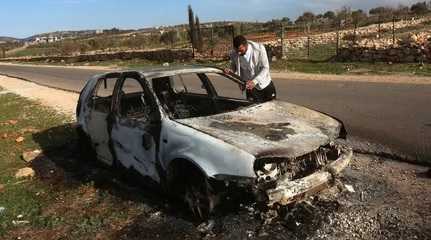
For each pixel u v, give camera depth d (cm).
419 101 1084
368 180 587
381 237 445
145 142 568
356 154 707
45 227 544
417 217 478
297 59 2348
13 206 608
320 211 500
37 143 950
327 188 496
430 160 650
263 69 704
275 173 462
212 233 482
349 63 2038
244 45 697
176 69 648
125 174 644
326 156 510
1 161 836
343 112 1029
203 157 479
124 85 643
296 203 508
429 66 1739
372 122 906
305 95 1309
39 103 1567
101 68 3291
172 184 538
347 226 468
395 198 527
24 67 4528
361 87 1381
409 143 739
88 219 548
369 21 4797
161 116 551
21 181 713
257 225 483
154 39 6162
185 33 5738
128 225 526
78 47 6581
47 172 746
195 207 511
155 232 502
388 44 2005
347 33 3341
